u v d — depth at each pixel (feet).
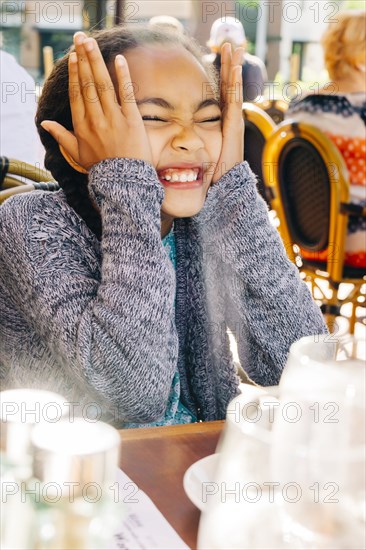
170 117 3.55
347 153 8.63
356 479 1.47
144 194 3.29
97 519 1.65
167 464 2.39
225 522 1.52
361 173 8.55
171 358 3.37
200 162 3.68
